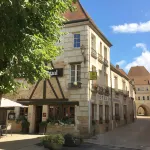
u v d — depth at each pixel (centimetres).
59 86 1755
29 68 761
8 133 1703
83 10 1842
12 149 1051
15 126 1806
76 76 1733
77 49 1750
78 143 1198
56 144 1047
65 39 1805
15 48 646
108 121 2114
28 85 1833
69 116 1703
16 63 697
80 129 1628
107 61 2225
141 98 6144
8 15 550
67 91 1727
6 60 693
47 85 1794
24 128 1764
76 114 1666
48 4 618
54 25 777
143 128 2384
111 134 1820
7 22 560
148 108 6066
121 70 3400
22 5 535
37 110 1838
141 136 1716
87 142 1374
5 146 1122
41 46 770
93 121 1727
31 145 1159
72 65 1761
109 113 2181
